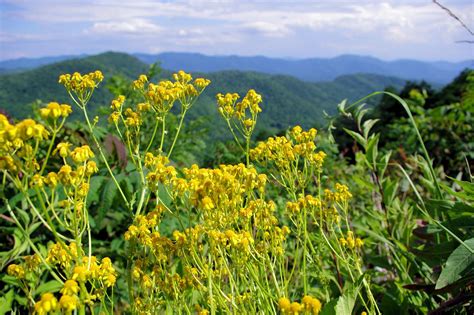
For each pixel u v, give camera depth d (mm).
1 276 3107
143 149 6301
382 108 41188
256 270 2326
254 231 2809
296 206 2457
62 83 2646
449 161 7293
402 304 2631
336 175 6746
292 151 2662
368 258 3189
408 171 5301
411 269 3045
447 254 2480
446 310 2305
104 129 4969
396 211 3561
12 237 3750
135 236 2299
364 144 3281
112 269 1981
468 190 2441
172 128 6867
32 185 1777
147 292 2281
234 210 2234
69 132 4469
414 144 7785
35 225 3311
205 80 2928
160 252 2242
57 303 1563
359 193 5309
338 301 2014
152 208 4230
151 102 2820
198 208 2145
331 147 7023
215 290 2104
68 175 1865
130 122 2752
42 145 4387
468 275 2203
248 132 2805
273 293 2545
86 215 2039
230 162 7102
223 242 2035
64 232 3770
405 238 3238
